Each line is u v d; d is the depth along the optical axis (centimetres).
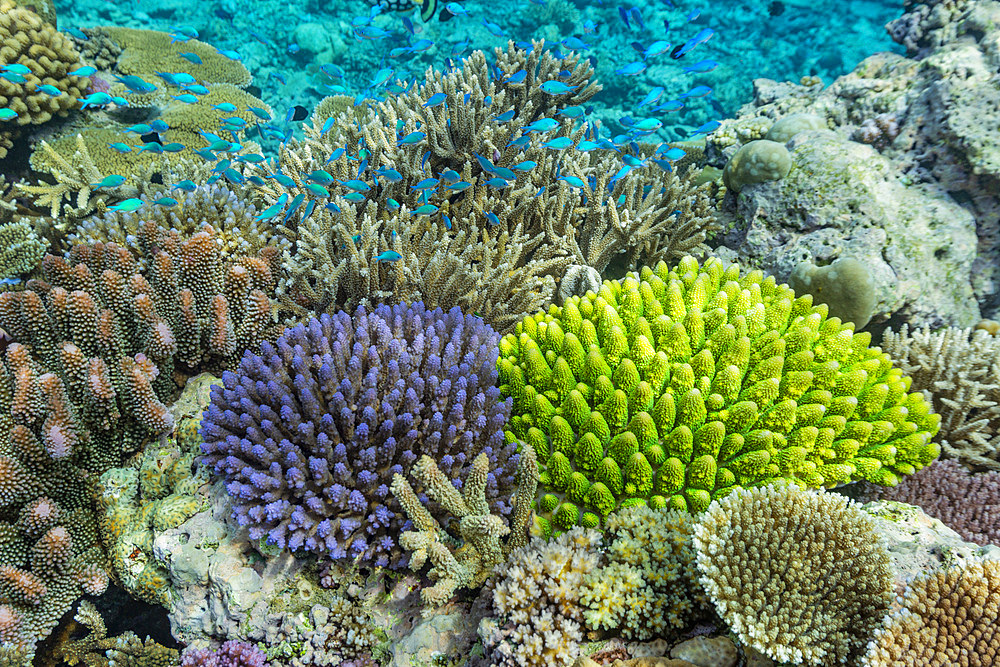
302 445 256
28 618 270
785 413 251
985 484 311
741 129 665
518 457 254
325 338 284
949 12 643
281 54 1509
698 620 218
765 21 1702
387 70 631
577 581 211
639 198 505
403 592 251
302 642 248
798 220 508
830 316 443
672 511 240
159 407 292
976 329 478
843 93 618
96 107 737
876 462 261
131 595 292
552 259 452
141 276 324
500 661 201
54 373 299
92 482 296
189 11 1537
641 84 1483
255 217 405
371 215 413
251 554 261
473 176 466
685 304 306
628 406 265
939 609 183
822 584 193
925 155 528
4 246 483
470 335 319
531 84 565
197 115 792
